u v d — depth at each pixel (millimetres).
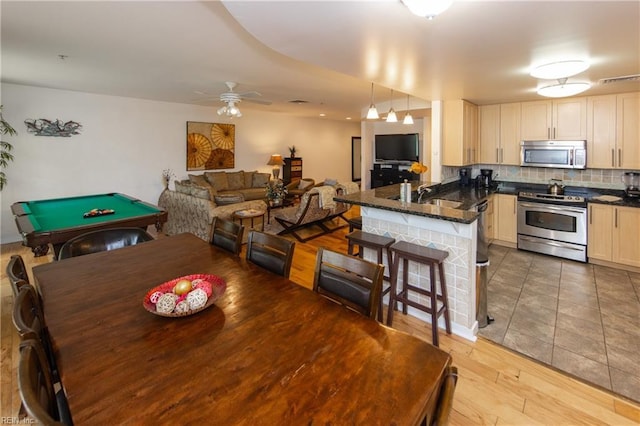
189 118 7023
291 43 2080
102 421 851
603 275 3711
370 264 1507
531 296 3236
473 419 1787
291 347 1167
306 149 9688
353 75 2980
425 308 2471
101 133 5840
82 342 1210
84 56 3402
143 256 2146
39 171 5273
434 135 4641
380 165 9875
